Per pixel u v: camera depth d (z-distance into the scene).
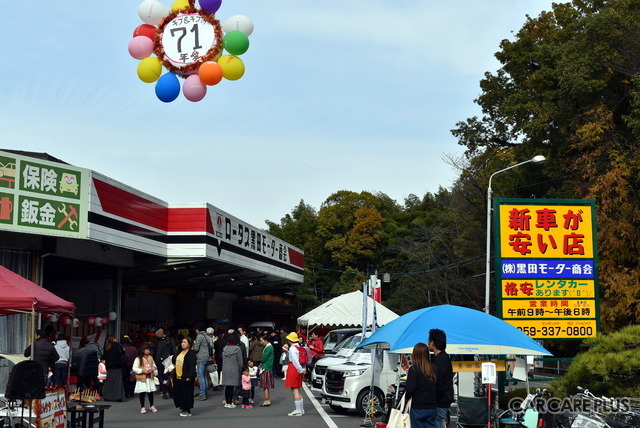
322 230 65.38
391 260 62.47
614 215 28.17
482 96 42.62
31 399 10.19
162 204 24.97
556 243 17.69
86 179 19.83
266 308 53.31
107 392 19.52
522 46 38.66
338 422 16.03
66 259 22.88
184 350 16.97
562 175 33.72
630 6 30.69
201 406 18.88
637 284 26.72
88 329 24.36
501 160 40.69
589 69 30.34
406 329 12.32
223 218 28.03
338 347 23.88
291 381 17.12
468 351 11.88
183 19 14.34
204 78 14.12
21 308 10.76
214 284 38.25
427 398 9.92
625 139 30.05
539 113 33.59
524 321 17.42
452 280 48.88
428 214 64.19
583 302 17.56
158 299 36.84
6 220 17.91
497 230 17.62
